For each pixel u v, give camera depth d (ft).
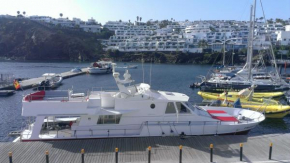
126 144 46.60
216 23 620.49
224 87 150.10
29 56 431.02
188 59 407.03
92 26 586.45
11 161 38.45
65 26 552.41
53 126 53.26
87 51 451.12
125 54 444.96
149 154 39.40
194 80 204.74
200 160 41.14
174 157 42.01
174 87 169.58
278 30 488.02
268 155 43.19
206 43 447.83
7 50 446.60
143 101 50.42
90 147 45.24
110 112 48.80
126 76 51.47
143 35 530.27
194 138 49.60
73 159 40.96
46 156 38.34
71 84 181.68
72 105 47.67
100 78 216.74
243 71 190.39
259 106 89.81
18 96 131.44
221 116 57.06
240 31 473.67
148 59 417.90
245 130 54.03
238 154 43.50
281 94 126.82
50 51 439.63
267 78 172.35
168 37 480.23
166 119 51.39
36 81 170.71
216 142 48.14
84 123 49.90
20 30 463.01
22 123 84.89
